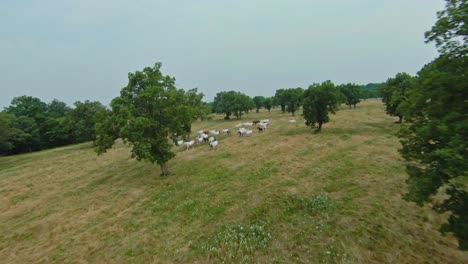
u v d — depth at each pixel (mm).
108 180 27312
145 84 24312
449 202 8273
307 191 17172
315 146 29734
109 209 19016
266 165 24328
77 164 38438
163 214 16750
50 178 31500
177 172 26172
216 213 15781
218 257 11594
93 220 17391
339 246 11234
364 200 14867
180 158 32125
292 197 16469
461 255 9969
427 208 13328
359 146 27312
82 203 21125
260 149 31609
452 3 7504
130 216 17203
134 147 22938
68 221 17844
